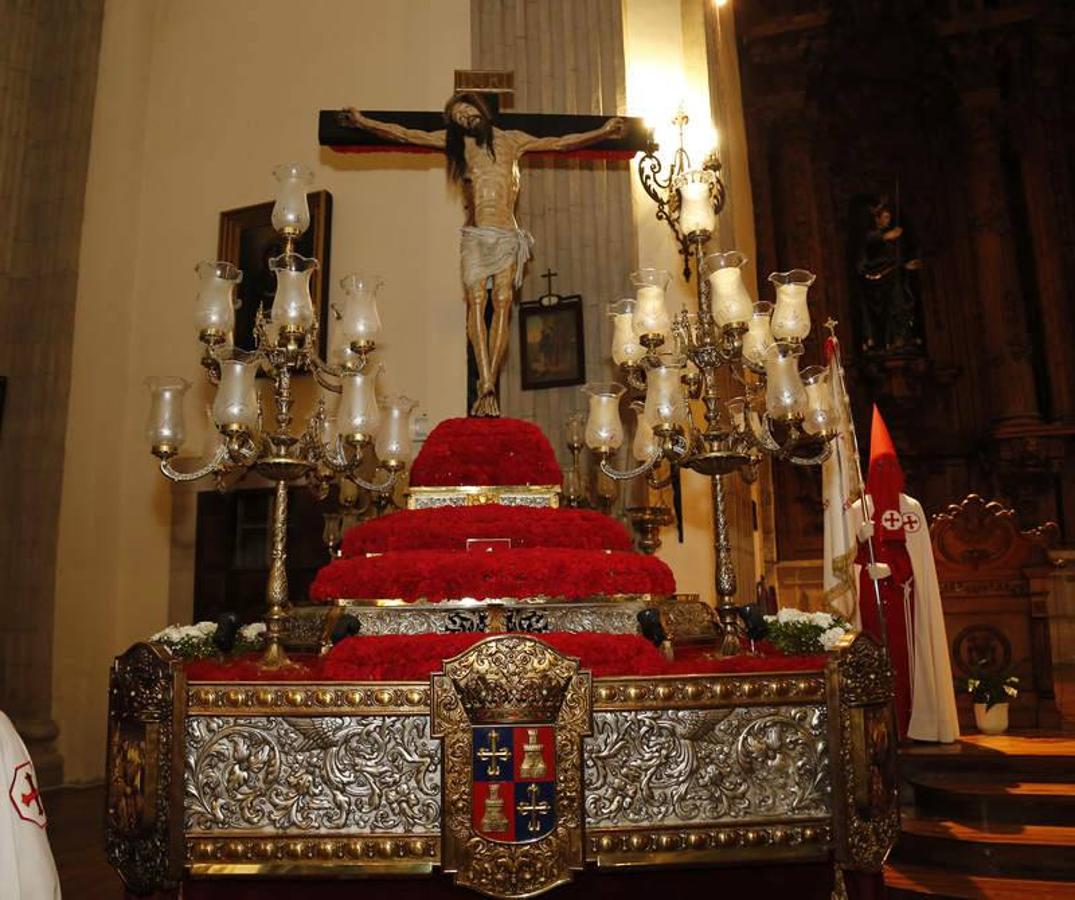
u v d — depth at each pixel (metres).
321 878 3.36
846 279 12.99
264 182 8.48
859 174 13.36
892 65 13.27
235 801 3.38
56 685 7.76
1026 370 11.94
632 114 7.50
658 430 3.99
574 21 7.68
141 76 9.09
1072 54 12.77
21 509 7.86
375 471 6.72
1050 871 4.87
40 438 7.95
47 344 8.10
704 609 4.75
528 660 3.43
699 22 7.94
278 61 8.66
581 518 4.68
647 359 4.14
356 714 3.42
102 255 8.50
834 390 6.21
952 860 5.04
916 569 6.65
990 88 12.80
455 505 4.98
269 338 4.16
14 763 2.05
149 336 8.66
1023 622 7.69
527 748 3.39
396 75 8.11
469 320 5.93
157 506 8.30
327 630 4.06
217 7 9.05
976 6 12.73
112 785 3.47
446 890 3.46
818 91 13.35
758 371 4.40
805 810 3.50
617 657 3.63
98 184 8.55
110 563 8.24
